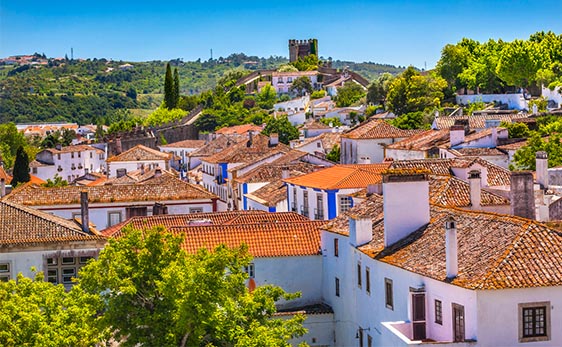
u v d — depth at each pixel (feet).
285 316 209.67
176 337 155.43
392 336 150.00
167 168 572.51
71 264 213.46
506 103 620.08
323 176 293.43
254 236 226.17
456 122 433.48
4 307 148.66
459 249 153.58
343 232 205.46
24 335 145.69
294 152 404.77
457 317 143.95
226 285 160.56
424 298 154.30
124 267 162.50
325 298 220.84
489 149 368.48
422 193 177.37
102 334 161.48
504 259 141.49
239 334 155.02
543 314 138.92
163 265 163.63
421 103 620.49
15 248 210.79
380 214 203.10
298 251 222.69
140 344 172.45
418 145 400.47
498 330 137.90
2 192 341.21
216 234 225.97
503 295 138.10
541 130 402.52
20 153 552.00
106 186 331.16
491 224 156.56
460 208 195.93
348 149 442.50
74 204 319.68
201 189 335.88
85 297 158.92
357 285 193.88
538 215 207.31
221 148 590.55
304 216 270.46
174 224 259.60
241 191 368.07
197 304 153.79
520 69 643.86
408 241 172.45
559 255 142.31
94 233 226.58
